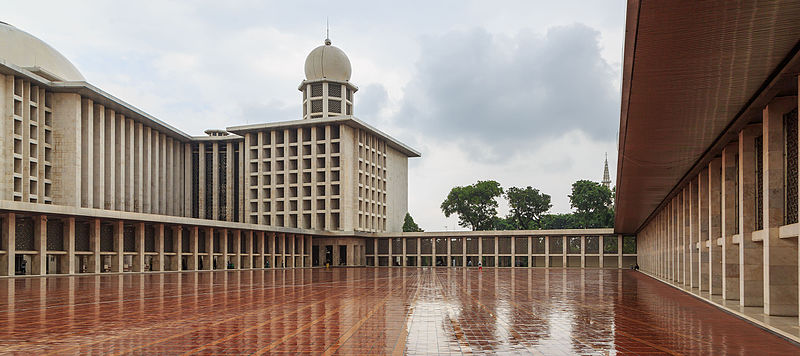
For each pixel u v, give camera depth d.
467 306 18.00
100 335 11.71
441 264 77.56
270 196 79.62
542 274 47.84
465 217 92.81
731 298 19.62
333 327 12.95
